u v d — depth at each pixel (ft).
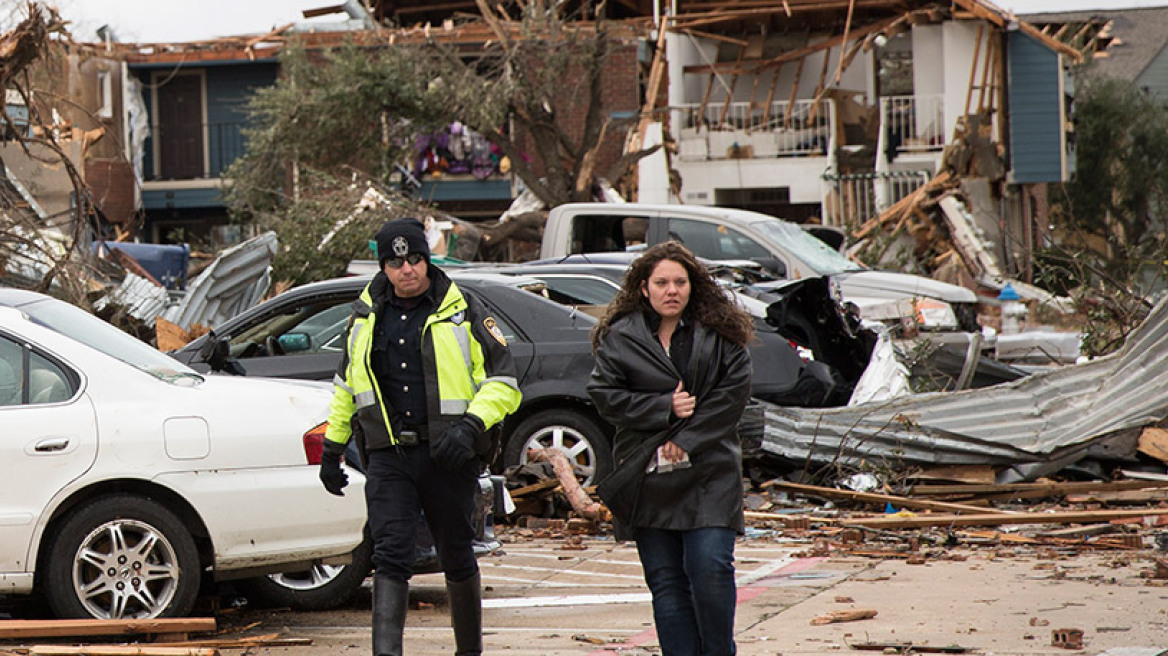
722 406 30.60
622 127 185.06
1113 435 68.03
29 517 39.06
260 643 39.63
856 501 65.51
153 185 199.52
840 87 195.52
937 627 39.19
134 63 195.00
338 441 34.45
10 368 40.14
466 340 33.63
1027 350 102.94
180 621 38.81
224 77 200.64
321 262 126.31
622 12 216.54
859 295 98.99
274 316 65.46
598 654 37.01
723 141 191.83
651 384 30.76
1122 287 97.40
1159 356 68.64
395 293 34.01
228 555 40.47
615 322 31.48
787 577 49.14
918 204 170.81
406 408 33.30
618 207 106.52
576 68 185.06
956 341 91.97
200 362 64.28
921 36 190.49
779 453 68.59
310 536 41.14
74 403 39.93
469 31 184.24
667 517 30.76
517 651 37.65
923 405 68.49
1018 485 66.74
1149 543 54.80
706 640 30.68
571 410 63.52
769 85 196.65
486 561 54.19
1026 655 35.22
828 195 186.09
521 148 190.90
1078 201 252.62
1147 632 37.73
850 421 68.44
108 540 40.06
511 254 175.11
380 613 32.83
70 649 36.70
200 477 40.16
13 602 46.57
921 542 56.34
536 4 171.53
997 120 190.08
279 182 174.60
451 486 33.55
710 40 196.54
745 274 89.40
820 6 185.98
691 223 104.42
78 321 43.47
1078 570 48.80
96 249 121.08
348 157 169.37
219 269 96.94
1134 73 309.22
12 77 95.20
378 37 180.65
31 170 127.24
